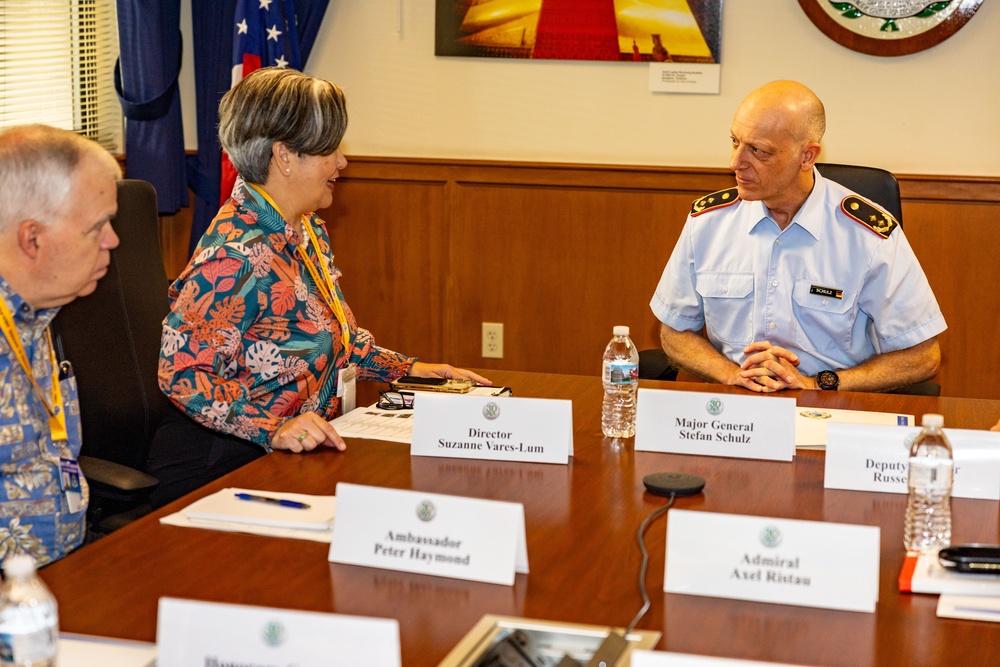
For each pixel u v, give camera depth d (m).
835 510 1.58
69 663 1.11
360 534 1.39
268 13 3.84
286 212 2.13
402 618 1.24
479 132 4.14
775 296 2.72
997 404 2.17
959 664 1.13
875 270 2.65
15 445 1.63
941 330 2.63
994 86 3.69
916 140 3.79
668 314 2.87
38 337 1.70
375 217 4.27
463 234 4.22
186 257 4.38
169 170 4.00
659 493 1.64
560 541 1.46
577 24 3.96
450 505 1.36
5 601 1.06
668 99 3.96
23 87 3.65
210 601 1.28
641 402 1.87
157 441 2.21
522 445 1.81
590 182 4.05
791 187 2.61
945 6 3.64
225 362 2.05
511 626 1.19
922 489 1.48
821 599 1.27
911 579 1.31
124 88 3.90
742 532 1.29
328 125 2.06
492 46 4.04
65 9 3.83
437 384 2.25
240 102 2.05
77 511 1.74
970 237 3.79
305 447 1.85
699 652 1.15
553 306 4.21
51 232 1.55
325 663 1.03
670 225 4.03
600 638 1.16
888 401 2.19
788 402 1.82
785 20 3.80
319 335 2.14
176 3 3.98
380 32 4.14
